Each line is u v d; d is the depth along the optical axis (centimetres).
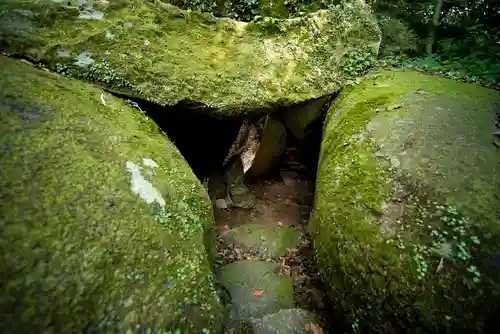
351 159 270
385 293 191
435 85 344
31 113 239
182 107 372
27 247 172
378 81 395
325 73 439
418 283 181
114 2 357
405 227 202
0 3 301
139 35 362
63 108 262
